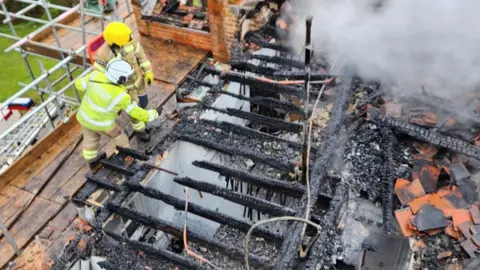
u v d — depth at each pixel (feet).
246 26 23.15
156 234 20.31
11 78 44.42
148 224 16.12
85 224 16.44
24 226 16.67
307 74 14.26
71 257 15.47
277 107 20.54
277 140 19.27
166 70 23.76
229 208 23.00
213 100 21.34
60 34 30.83
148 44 25.73
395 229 15.64
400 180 16.76
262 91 25.12
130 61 17.30
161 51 25.17
